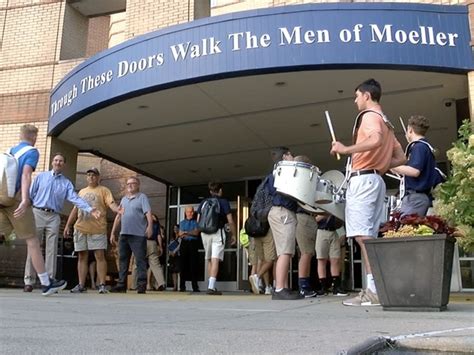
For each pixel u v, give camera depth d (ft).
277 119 31.37
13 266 31.94
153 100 28.19
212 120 31.58
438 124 31.65
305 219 20.88
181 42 26.02
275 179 17.01
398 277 11.43
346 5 24.14
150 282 35.58
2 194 17.90
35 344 6.59
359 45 23.76
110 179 48.11
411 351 6.14
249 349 6.23
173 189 47.96
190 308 12.85
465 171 14.35
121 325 8.72
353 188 13.75
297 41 24.17
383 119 13.96
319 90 26.96
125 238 24.88
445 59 23.73
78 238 24.64
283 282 17.30
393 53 23.66
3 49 37.01
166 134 34.09
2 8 37.83
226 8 37.70
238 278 41.65
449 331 7.56
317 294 23.07
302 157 17.98
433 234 11.28
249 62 24.59
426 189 15.15
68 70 34.96
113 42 49.65
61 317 10.16
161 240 37.55
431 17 24.07
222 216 25.70
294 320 9.60
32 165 18.42
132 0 33.40
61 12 36.55
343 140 35.19
